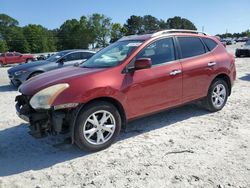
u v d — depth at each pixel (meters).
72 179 3.85
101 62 5.21
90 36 113.12
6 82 13.73
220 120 5.88
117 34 114.19
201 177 3.74
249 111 6.46
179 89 5.51
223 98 6.49
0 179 3.91
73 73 4.80
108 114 4.62
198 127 5.54
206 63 5.93
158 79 5.13
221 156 4.29
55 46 114.94
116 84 4.65
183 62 5.57
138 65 4.76
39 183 3.79
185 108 6.75
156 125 5.72
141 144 4.84
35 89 4.41
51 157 4.51
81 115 4.36
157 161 4.21
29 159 4.48
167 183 3.63
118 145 4.84
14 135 5.50
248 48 22.52
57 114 4.24
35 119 4.34
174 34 5.66
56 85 4.33
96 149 4.58
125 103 4.79
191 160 4.21
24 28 108.31
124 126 4.92
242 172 3.83
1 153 4.73
